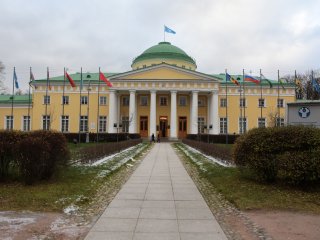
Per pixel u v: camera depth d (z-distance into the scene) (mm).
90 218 8758
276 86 63438
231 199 10844
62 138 13453
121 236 7309
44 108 63000
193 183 14312
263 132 12555
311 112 17984
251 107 63594
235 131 63219
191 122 61062
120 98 65000
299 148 11922
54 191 11305
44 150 12312
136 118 64562
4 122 65312
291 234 7559
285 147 12039
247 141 12766
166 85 59719
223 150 20422
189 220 8609
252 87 63562
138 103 65375
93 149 20516
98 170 16234
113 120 59781
